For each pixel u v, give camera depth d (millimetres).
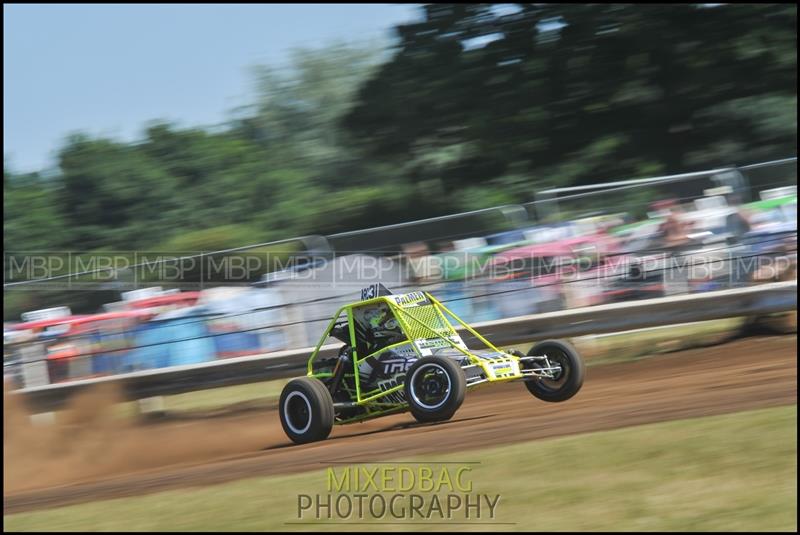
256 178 93625
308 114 171625
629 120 57000
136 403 39719
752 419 18594
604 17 55719
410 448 21172
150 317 37188
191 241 78375
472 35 60656
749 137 54375
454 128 60688
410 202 65500
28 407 36844
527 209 36531
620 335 42531
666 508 13859
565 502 14703
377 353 25953
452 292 36031
